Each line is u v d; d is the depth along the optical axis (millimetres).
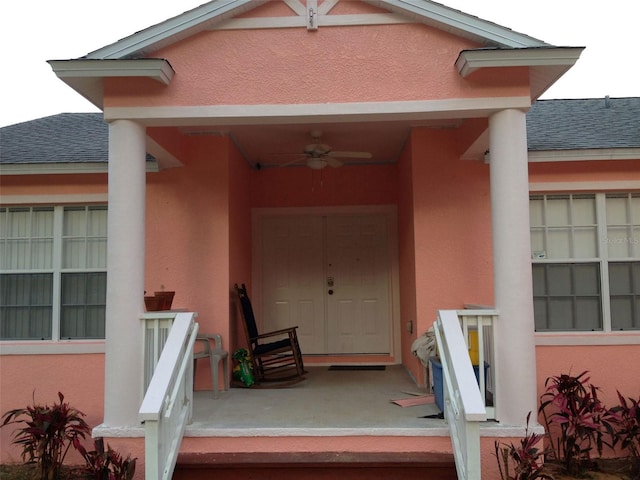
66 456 4918
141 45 4215
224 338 5820
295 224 7711
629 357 5500
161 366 3797
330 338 7551
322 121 4488
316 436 4102
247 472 4031
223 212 5930
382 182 7480
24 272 5957
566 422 4652
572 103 7438
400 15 4340
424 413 4562
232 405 4938
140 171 4352
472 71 4156
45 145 6418
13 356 5762
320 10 4387
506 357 4078
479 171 5832
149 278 5918
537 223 5781
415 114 4328
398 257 7363
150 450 3432
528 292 4109
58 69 4145
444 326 4043
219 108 4324
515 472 3805
